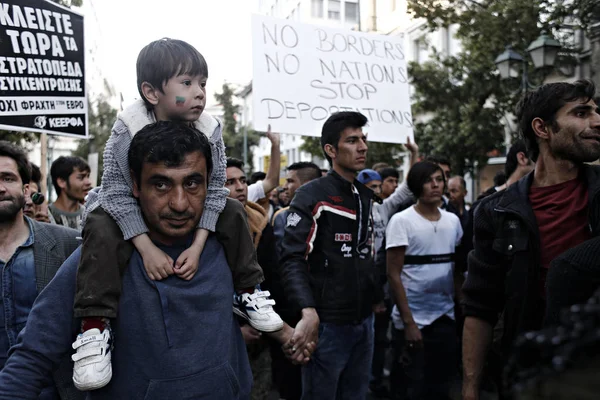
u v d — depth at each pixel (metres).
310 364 2.98
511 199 2.17
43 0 3.57
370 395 4.93
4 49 3.35
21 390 1.45
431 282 3.84
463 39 11.93
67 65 3.74
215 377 1.51
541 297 2.09
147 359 1.47
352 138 3.06
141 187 1.50
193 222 1.54
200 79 1.71
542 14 9.82
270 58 4.21
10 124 3.37
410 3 10.16
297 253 2.86
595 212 1.96
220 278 1.61
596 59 8.48
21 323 2.26
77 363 1.43
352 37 4.63
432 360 3.82
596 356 0.57
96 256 1.45
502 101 11.27
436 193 3.90
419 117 17.19
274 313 1.76
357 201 3.07
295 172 5.44
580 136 2.00
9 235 2.33
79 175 4.66
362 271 3.03
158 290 1.49
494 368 2.72
